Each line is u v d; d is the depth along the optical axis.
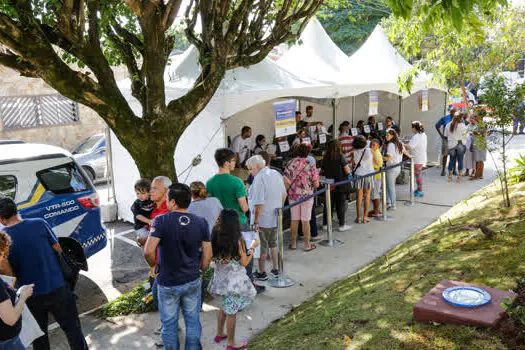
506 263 4.43
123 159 9.77
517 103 6.43
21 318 3.40
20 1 5.02
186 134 8.43
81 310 5.98
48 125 17.03
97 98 5.57
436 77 10.76
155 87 5.89
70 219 6.28
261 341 4.62
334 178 8.41
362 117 16.83
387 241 7.93
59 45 5.69
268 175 6.22
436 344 3.30
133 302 5.87
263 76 8.70
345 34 24.31
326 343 3.89
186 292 4.11
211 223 5.18
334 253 7.47
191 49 8.77
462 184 11.80
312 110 13.71
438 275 4.64
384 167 9.76
